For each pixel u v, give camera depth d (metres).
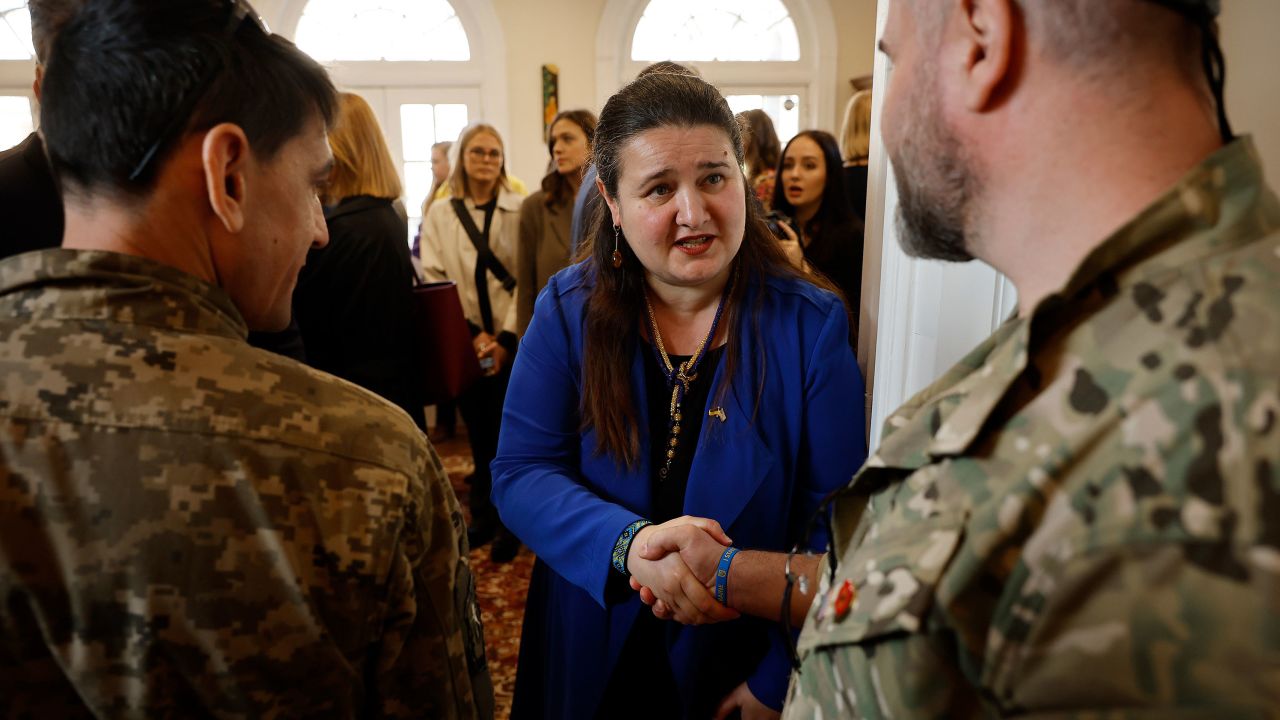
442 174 4.31
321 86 0.59
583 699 1.02
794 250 1.44
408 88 5.57
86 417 0.48
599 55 5.62
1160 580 0.30
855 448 0.99
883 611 0.40
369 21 5.52
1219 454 0.30
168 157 0.51
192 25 0.50
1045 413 0.38
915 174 0.47
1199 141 0.38
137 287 0.50
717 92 0.95
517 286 2.71
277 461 0.51
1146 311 0.36
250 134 0.54
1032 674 0.33
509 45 5.54
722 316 1.01
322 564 0.51
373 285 1.92
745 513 0.97
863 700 0.41
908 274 1.06
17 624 0.47
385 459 0.55
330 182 1.93
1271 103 0.71
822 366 0.97
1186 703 0.29
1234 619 0.29
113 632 0.48
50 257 0.50
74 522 0.47
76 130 0.49
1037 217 0.41
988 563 0.37
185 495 0.48
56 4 0.50
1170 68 0.38
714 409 0.98
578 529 0.95
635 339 1.03
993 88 0.41
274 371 0.54
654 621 1.03
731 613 0.85
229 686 0.49
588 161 1.24
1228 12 0.71
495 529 2.79
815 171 2.24
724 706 0.99
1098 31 0.37
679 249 0.92
